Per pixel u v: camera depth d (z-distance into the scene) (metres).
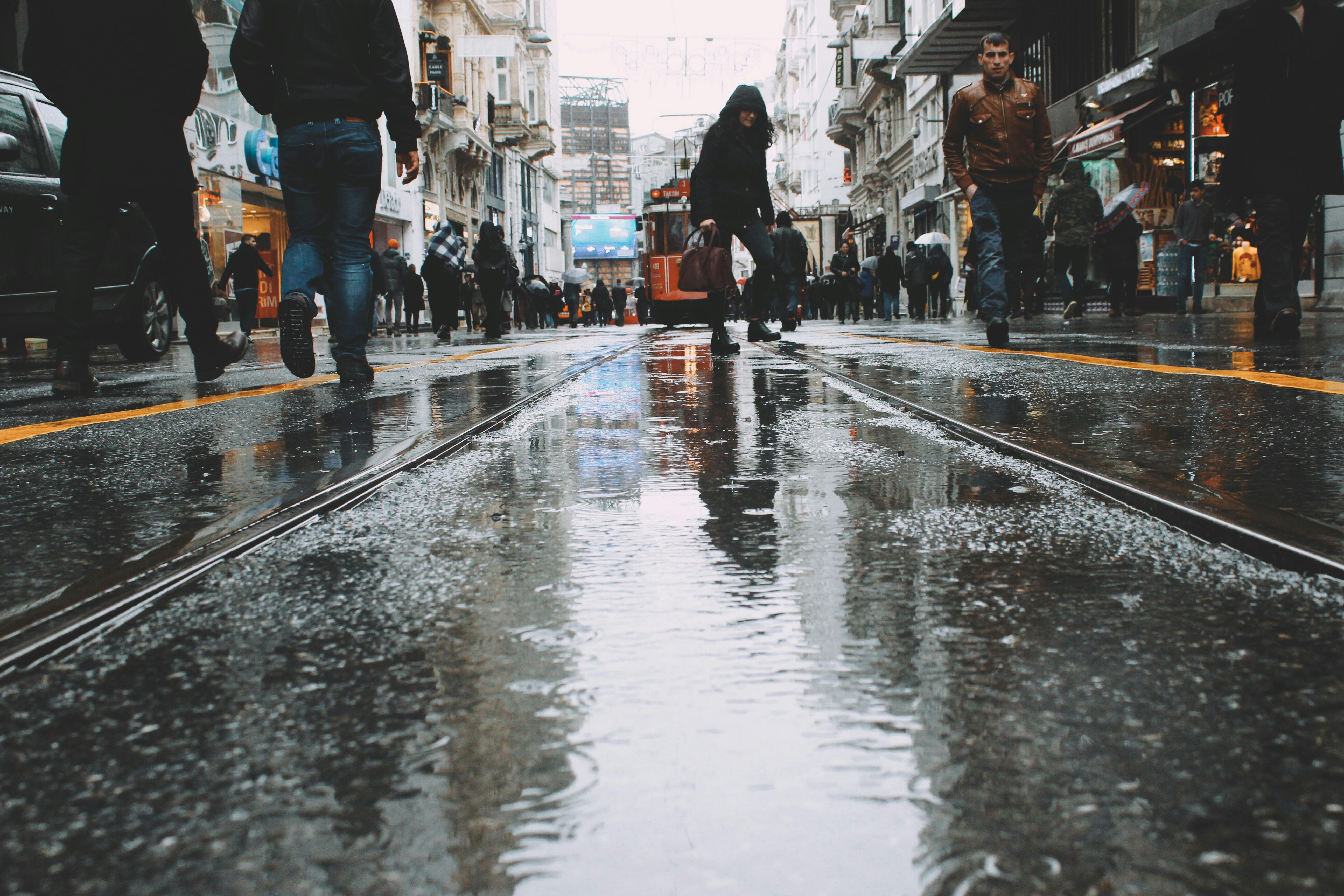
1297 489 2.20
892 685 1.14
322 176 5.62
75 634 1.40
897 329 13.77
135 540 2.02
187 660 1.28
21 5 17.70
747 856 0.77
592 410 4.26
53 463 3.12
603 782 0.90
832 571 1.66
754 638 1.32
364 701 1.12
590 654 1.27
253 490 2.56
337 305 5.75
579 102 148.50
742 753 0.96
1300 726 1.01
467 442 3.35
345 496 2.40
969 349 7.79
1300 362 5.39
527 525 2.08
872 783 0.89
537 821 0.83
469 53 37.12
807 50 76.69
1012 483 2.42
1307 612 1.39
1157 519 2.01
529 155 60.03
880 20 42.00
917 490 2.36
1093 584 1.55
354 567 1.76
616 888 0.73
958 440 3.14
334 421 4.03
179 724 1.07
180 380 6.59
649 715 1.06
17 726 1.07
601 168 149.25
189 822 0.84
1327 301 14.06
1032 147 7.58
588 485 2.52
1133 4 20.56
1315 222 14.33
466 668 1.23
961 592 1.52
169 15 5.21
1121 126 19.53
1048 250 22.14
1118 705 1.07
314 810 0.86
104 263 7.67
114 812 0.86
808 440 3.21
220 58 23.03
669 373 6.13
